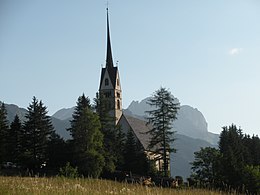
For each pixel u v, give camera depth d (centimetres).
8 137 6247
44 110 6253
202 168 4625
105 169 5725
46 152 6050
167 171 6262
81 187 1495
